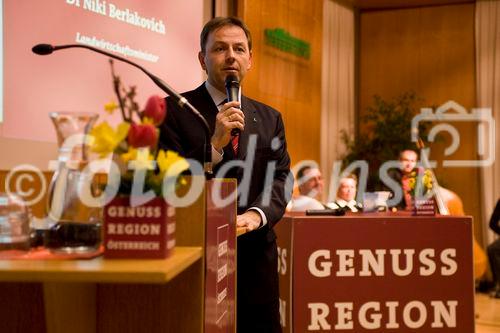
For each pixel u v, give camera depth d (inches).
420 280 118.1
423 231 118.3
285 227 121.0
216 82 94.0
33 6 107.3
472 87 317.7
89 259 48.9
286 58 253.4
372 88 333.1
